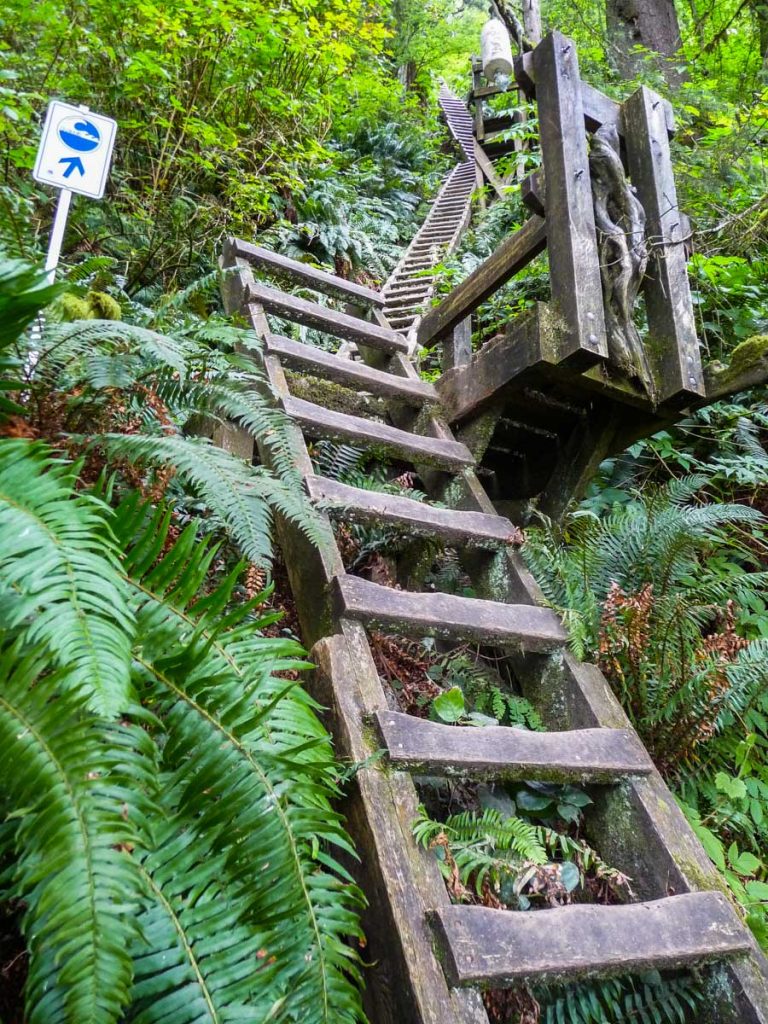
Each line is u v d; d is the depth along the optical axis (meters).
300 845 1.20
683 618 2.36
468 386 3.20
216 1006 1.01
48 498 1.19
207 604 1.38
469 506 2.94
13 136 3.74
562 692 2.28
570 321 2.69
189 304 3.78
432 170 11.31
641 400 2.88
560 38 3.04
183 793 1.16
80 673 0.98
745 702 2.29
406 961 1.35
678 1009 1.64
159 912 1.05
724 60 6.39
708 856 1.91
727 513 2.59
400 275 7.29
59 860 0.90
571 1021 1.60
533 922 1.52
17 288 1.16
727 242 4.35
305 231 6.27
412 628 2.13
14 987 1.14
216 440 2.83
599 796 2.06
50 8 4.16
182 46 4.95
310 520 2.09
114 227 4.56
